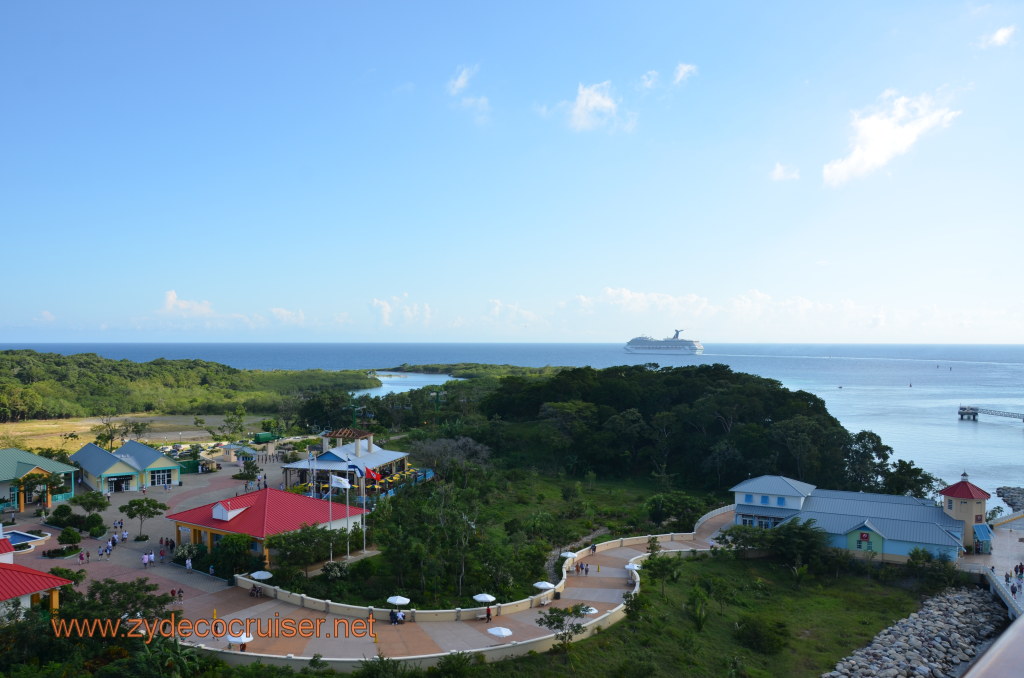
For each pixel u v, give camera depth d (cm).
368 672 3753
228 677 3709
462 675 3944
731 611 5641
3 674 3516
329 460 8881
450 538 5769
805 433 9838
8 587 4191
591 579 6031
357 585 5303
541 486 10031
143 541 6612
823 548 6825
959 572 6494
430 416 14738
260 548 5672
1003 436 16862
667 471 11075
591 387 13475
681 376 13138
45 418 18562
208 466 10400
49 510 7706
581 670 4266
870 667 4844
